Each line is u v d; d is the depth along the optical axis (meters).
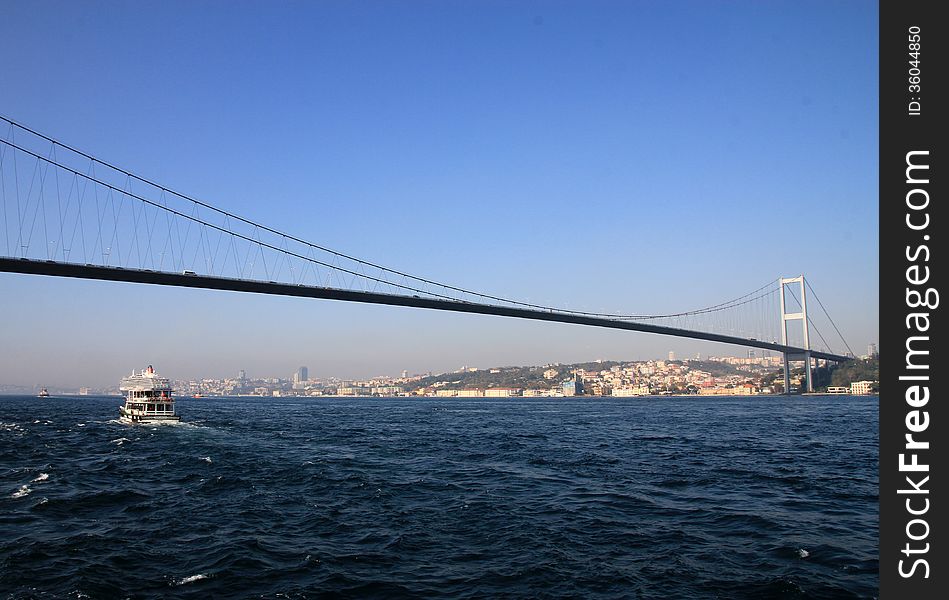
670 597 15.64
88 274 70.44
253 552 19.25
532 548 19.72
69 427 71.12
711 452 45.66
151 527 22.38
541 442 54.62
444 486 30.38
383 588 16.36
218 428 70.75
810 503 26.34
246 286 82.62
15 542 20.19
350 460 40.53
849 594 15.76
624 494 28.30
